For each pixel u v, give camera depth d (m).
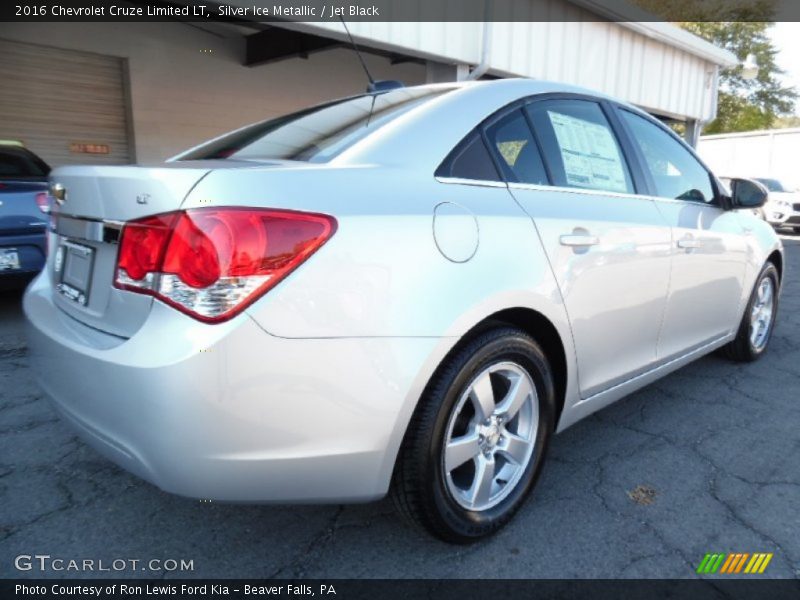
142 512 2.22
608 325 2.38
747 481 2.49
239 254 1.47
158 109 8.26
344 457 1.63
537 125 2.34
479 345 1.88
